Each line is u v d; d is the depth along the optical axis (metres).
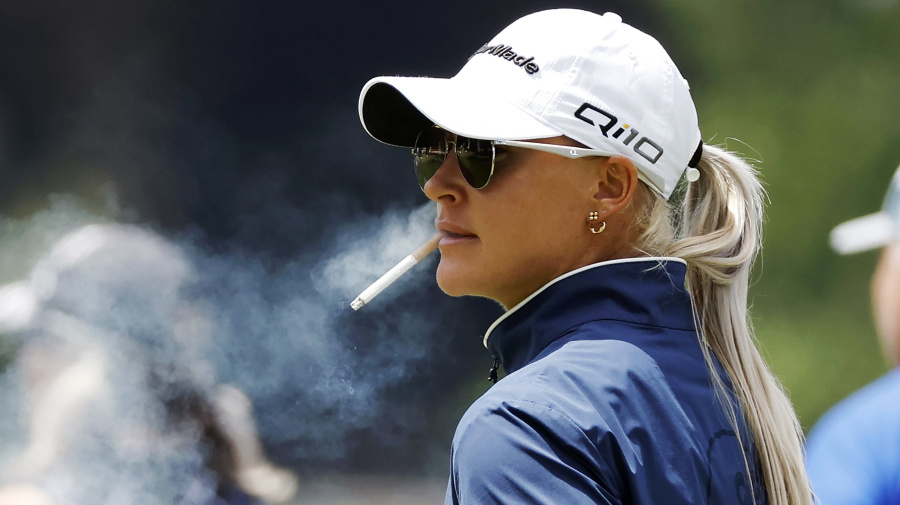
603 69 5.45
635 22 38.19
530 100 5.40
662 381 4.94
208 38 41.34
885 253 8.20
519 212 5.47
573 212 5.50
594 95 5.41
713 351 5.54
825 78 36.78
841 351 34.62
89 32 41.34
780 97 36.78
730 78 37.38
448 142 5.75
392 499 29.25
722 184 6.07
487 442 4.53
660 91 5.57
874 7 36.81
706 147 6.12
